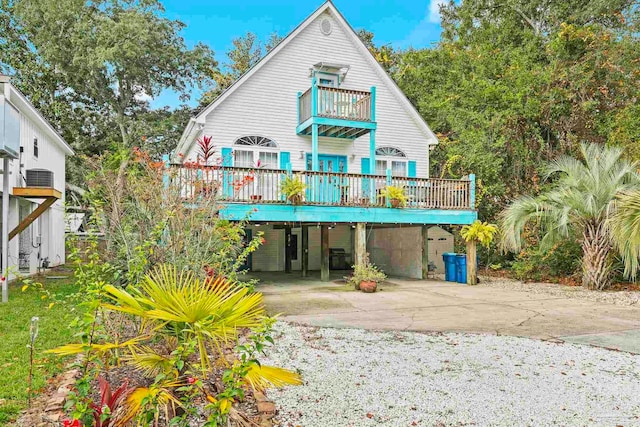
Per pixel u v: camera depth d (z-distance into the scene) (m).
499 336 6.21
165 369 2.97
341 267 17.31
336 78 15.12
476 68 18.86
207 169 8.76
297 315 7.73
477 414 3.57
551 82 16.28
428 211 12.48
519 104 15.99
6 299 8.12
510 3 23.03
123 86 26.23
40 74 25.14
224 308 2.89
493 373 4.58
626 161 11.58
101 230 5.53
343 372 4.57
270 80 14.27
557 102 16.08
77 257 4.38
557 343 5.82
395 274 15.77
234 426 3.09
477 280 12.90
